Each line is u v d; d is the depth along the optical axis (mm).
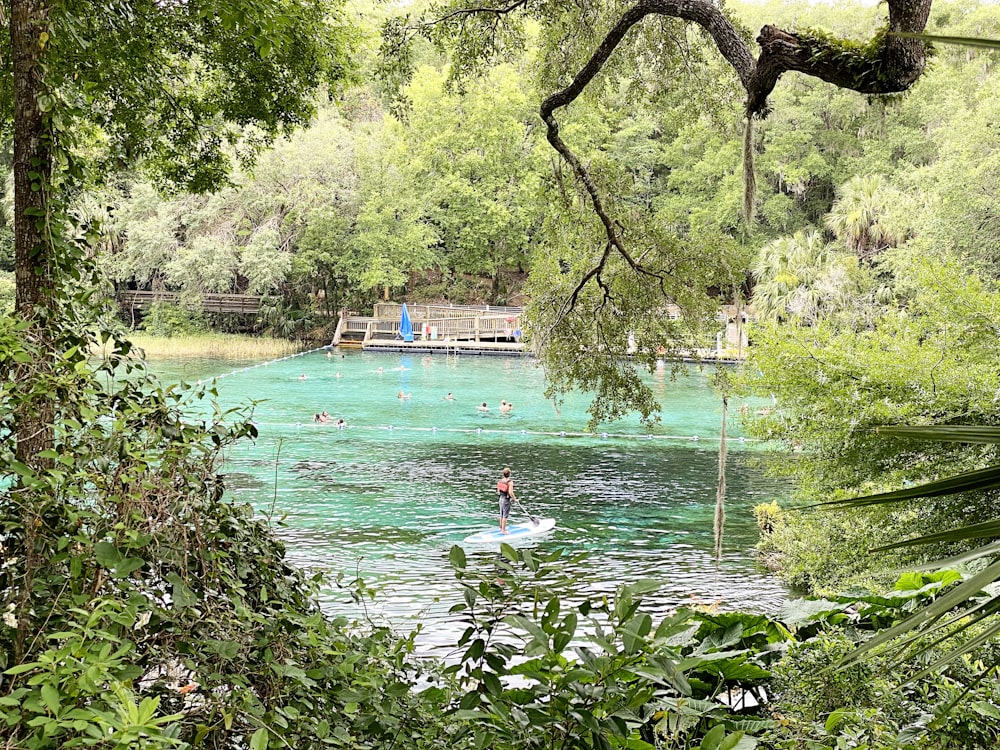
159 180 8555
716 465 19766
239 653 2367
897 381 9164
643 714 3633
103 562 2023
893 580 6535
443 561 12336
